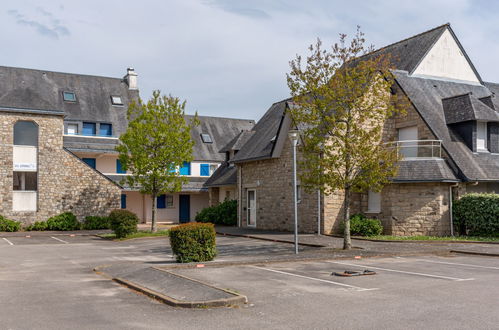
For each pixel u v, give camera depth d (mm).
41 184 28516
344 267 12750
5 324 7176
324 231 22062
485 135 22969
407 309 7906
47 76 37188
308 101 16953
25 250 18594
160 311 8039
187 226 13375
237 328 6906
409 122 22891
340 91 15875
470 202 20297
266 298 8883
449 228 20750
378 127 16172
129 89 39500
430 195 20766
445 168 20812
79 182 29625
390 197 21250
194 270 12125
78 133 35188
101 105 37156
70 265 14156
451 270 12227
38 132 28578
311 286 10000
